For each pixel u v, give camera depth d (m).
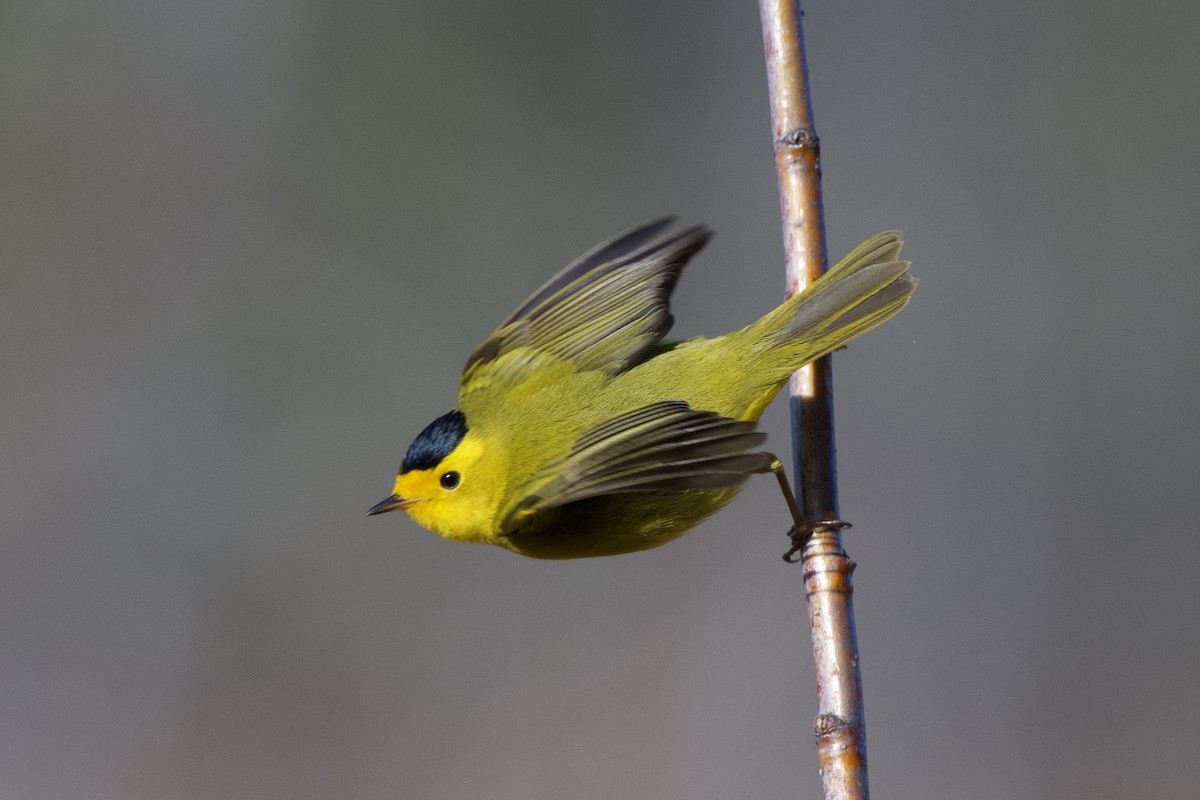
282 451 15.16
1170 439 14.40
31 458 14.49
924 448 14.76
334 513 14.84
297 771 13.30
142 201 15.84
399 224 16.39
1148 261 14.98
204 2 16.36
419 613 14.27
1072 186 15.41
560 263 16.69
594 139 16.97
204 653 13.83
